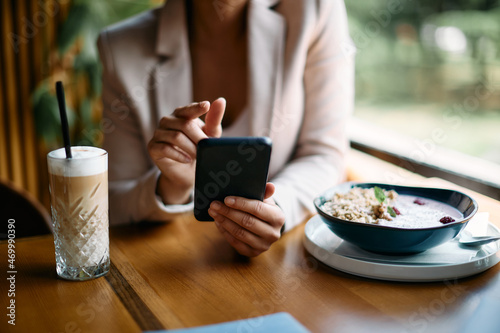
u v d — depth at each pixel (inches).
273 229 30.7
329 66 45.8
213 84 48.7
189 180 34.7
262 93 44.2
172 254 32.0
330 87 45.6
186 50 45.3
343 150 44.7
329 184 40.8
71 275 28.2
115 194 40.5
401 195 33.2
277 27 44.6
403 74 74.9
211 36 46.9
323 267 29.6
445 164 47.4
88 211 27.5
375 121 74.0
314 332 22.9
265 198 31.4
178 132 31.7
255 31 44.1
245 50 47.0
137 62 45.1
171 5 45.2
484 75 61.6
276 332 22.0
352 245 30.8
